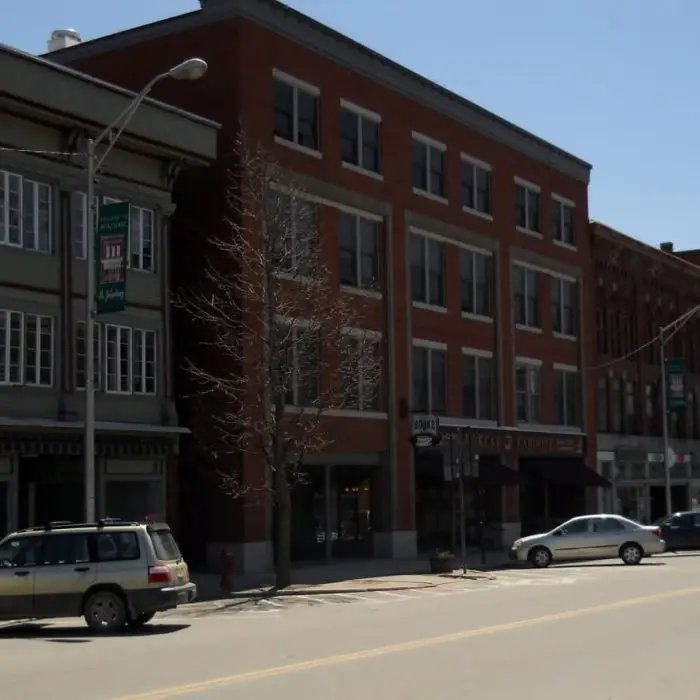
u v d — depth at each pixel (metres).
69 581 18.08
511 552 35.06
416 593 25.55
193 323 31.23
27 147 25.25
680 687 11.77
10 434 24.08
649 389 55.97
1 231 24.53
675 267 59.19
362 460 35.06
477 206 42.25
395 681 12.20
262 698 11.13
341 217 35.03
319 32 34.22
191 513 31.25
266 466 30.98
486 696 11.20
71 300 25.94
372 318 35.91
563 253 47.88
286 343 28.42
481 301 42.25
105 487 26.95
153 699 11.14
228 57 31.53
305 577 29.66
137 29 33.09
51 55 34.62
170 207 28.92
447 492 40.19
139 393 27.64
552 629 17.16
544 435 45.22
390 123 37.34
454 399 39.75
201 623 19.62
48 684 12.32
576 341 48.66
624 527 34.75
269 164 28.73
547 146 46.97
